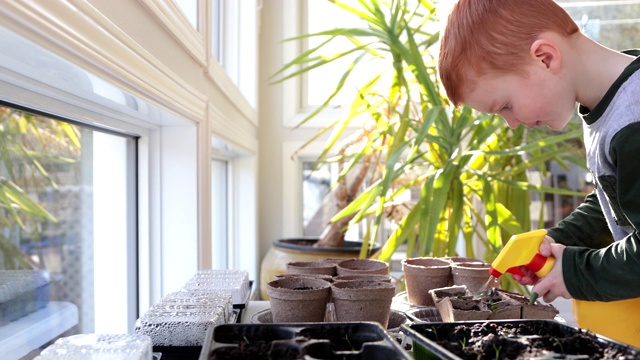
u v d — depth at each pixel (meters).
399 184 2.14
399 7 1.68
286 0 2.58
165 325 0.75
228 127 1.68
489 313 0.80
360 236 2.60
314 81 2.64
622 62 0.88
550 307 0.82
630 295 0.77
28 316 0.87
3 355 0.79
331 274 1.06
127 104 0.95
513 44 0.83
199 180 1.27
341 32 1.70
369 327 0.63
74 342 0.62
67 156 1.02
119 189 1.22
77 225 1.06
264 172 2.61
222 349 0.57
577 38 0.88
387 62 2.36
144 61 0.84
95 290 1.12
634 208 0.77
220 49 2.15
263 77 2.59
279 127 2.60
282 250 2.01
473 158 1.83
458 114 1.71
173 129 1.26
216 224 2.22
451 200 1.65
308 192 2.68
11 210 0.83
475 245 2.39
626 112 0.80
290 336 0.62
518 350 0.58
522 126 1.91
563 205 2.53
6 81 0.70
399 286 1.94
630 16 2.42
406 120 1.60
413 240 1.66
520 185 1.64
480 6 0.85
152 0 0.89
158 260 1.27
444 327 0.66
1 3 0.46
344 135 2.54
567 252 0.81
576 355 0.57
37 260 0.91
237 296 0.99
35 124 0.89
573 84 0.87
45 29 0.53
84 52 0.62
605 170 0.85
